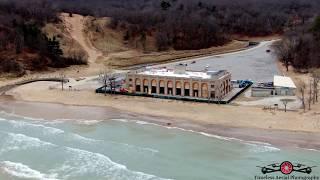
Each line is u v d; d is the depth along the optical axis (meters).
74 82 163.00
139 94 140.50
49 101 137.88
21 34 188.75
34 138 103.94
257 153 90.94
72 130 109.94
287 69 181.62
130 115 121.00
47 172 84.44
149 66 196.38
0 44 181.50
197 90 134.62
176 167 85.62
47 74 176.12
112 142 100.38
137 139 102.06
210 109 123.31
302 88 139.75
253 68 189.75
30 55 183.00
